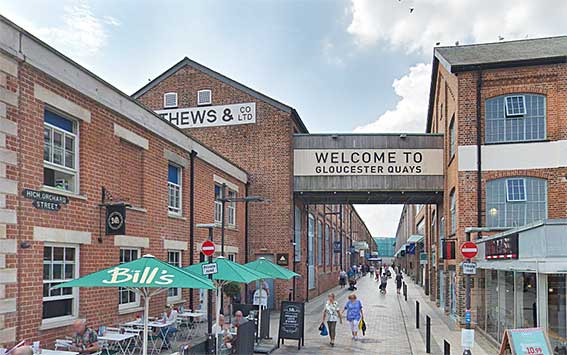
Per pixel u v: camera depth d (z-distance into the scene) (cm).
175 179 1655
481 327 1730
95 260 1130
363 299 3112
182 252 1655
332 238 4341
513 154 1869
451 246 2022
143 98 2523
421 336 1661
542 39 2297
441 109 2452
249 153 2378
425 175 2314
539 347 918
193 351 965
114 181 1229
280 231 2328
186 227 1675
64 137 1066
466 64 1898
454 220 2064
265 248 2334
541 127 1862
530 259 1041
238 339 1157
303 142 2386
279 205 2334
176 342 1347
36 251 934
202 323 1662
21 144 909
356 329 1606
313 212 3189
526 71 1870
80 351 945
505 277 1396
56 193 997
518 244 1141
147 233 1392
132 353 1114
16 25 893
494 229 1802
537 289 1044
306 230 2853
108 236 1186
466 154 1900
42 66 964
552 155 1833
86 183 1108
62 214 1016
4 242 852
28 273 911
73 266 1073
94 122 1150
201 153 1809
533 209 1839
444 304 2369
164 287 807
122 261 1277
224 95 2430
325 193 2389
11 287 865
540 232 971
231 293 1903
